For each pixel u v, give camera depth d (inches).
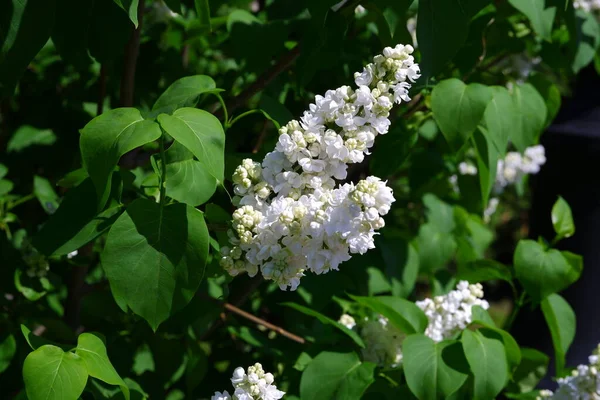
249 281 44.1
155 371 44.1
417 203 58.3
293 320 47.0
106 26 39.9
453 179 65.4
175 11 37.6
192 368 43.6
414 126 45.8
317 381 40.1
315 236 32.8
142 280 33.2
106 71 45.4
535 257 45.4
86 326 43.6
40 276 42.6
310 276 45.8
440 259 50.3
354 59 46.6
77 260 42.3
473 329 42.3
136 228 33.4
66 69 50.9
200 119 33.8
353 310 46.4
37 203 49.8
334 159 34.0
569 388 42.1
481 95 41.4
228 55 53.6
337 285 46.1
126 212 33.6
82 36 39.8
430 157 52.1
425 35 38.3
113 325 43.8
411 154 52.2
